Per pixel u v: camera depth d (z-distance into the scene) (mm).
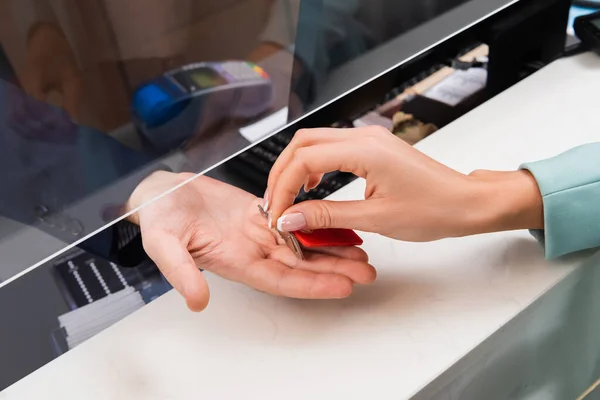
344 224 550
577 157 598
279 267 573
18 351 601
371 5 651
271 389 524
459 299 574
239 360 548
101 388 544
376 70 710
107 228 662
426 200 546
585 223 577
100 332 588
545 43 889
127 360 561
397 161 531
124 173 551
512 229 589
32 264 535
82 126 511
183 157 583
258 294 602
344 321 566
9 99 472
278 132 708
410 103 837
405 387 512
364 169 534
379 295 583
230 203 648
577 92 792
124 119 529
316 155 530
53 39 469
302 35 606
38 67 473
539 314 594
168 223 602
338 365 533
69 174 522
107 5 478
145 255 682
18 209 513
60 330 617
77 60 485
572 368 729
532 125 751
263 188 705
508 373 621
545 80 815
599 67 826
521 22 845
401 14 688
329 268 571
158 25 509
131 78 518
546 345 648
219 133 596
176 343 569
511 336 577
